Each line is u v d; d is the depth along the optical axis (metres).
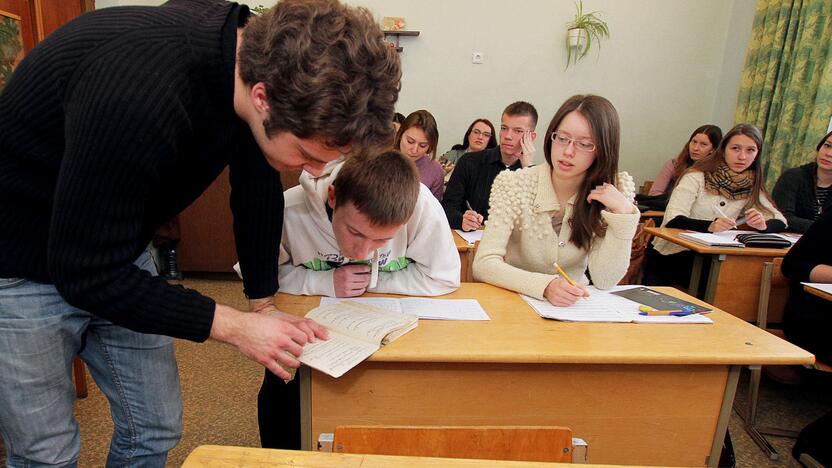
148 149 0.59
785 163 3.71
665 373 1.02
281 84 0.57
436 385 0.98
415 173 1.00
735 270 2.12
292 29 0.56
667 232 2.43
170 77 0.59
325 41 0.56
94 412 1.81
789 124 3.64
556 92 4.51
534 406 1.01
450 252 1.25
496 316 1.12
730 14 4.45
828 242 1.76
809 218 2.86
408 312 1.10
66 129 0.59
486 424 1.01
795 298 1.84
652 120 4.62
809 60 3.53
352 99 0.57
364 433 0.72
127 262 0.66
